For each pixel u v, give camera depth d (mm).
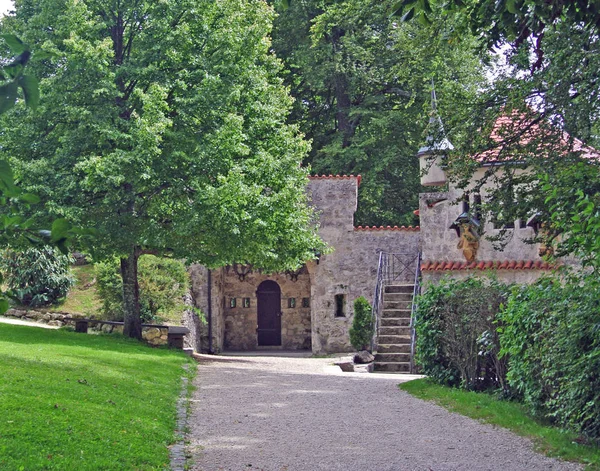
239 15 21250
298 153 22406
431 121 16578
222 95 20000
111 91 19375
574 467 8523
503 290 13883
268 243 20719
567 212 10500
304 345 32406
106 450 8547
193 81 20391
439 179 23031
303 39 34719
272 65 22953
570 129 12750
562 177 10961
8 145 20156
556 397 10406
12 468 7406
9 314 25844
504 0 8977
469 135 13930
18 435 8438
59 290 27047
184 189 19453
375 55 33125
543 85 13195
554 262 13555
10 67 3062
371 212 35500
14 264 26312
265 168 20734
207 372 18469
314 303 28484
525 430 10570
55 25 20203
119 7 21141
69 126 20062
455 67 23547
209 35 20641
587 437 9508
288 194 20766
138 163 18531
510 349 11445
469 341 14609
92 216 19562
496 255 21672
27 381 11672
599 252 8961
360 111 33500
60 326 25250
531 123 13547
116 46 21703
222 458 9125
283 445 9898
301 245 22328
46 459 7840
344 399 14203
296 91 36688
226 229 19297
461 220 21609
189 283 29109
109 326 24016
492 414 11906
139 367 16172
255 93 21594
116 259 25594
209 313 29547
